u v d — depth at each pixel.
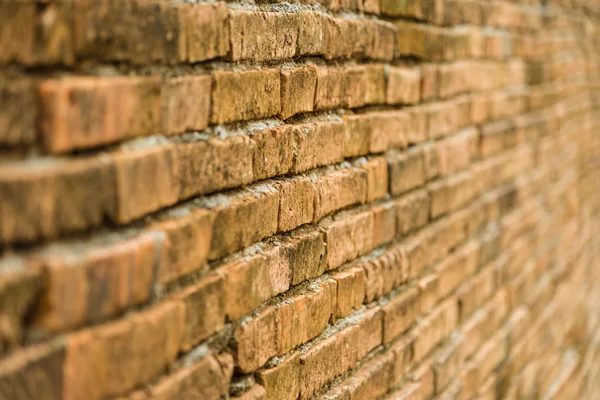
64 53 0.76
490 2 2.39
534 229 2.99
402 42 1.76
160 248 0.91
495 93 2.49
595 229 4.34
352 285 1.50
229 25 1.07
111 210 0.82
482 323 2.33
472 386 2.21
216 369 1.06
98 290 0.80
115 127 0.83
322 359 1.38
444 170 2.05
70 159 0.77
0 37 0.69
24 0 0.71
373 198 1.62
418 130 1.86
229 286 1.08
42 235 0.73
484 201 2.39
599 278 4.42
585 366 3.74
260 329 1.17
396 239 1.75
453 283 2.11
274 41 1.20
